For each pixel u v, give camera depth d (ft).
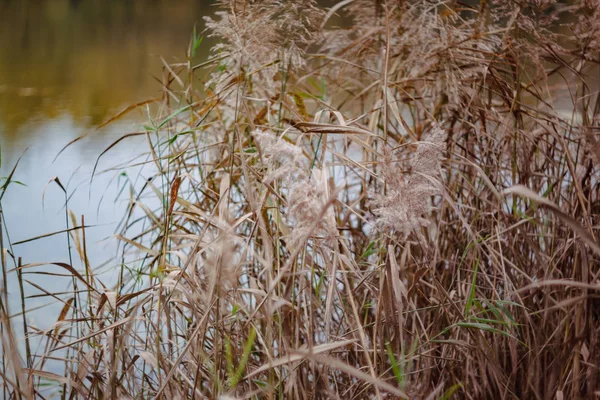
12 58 28.86
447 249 8.63
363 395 6.98
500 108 10.04
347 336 7.10
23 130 17.66
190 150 9.23
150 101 9.07
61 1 50.93
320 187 5.52
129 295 6.82
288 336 6.84
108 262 9.50
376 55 10.23
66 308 7.40
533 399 7.23
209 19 7.89
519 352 7.62
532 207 8.03
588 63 9.25
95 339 7.12
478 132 8.93
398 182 5.70
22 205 12.89
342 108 11.51
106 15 43.68
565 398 6.85
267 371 6.82
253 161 8.65
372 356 7.02
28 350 6.85
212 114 10.16
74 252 11.07
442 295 6.93
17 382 5.91
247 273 7.89
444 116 10.08
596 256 7.59
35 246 11.29
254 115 9.50
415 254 8.19
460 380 7.47
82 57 29.01
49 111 19.63
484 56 9.11
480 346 6.75
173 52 28.02
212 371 6.35
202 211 7.55
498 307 7.36
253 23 7.77
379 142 9.07
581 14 8.37
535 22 8.53
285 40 8.16
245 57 8.20
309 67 11.02
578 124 8.27
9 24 39.81
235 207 9.04
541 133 8.57
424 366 7.18
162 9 45.42
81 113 19.47
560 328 6.72
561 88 9.85
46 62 27.86
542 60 9.14
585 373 6.88
